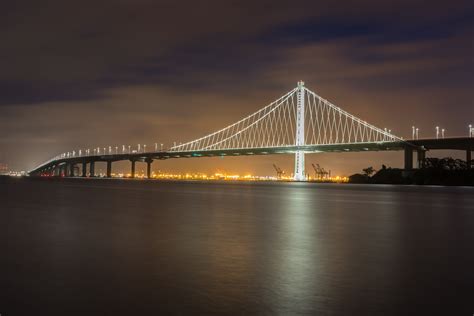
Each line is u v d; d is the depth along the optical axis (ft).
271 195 251.60
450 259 56.34
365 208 149.69
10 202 164.96
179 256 57.11
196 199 196.24
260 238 73.46
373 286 43.24
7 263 52.80
